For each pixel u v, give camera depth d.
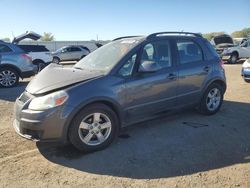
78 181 3.99
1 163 4.50
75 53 29.80
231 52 22.72
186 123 6.16
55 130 4.50
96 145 4.82
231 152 4.80
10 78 11.41
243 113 6.92
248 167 4.30
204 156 4.66
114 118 4.98
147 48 5.48
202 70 6.28
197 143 5.16
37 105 4.51
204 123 6.17
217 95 6.76
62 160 4.59
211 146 5.03
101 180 4.01
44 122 4.44
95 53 5.94
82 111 4.63
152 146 5.04
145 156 4.68
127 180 4.00
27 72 11.70
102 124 4.88
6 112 7.27
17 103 4.89
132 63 5.23
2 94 9.78
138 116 5.36
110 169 4.30
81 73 5.06
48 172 4.23
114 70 5.04
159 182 3.94
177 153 4.77
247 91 9.54
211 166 4.34
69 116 4.52
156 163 4.45
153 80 5.41
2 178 4.08
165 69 5.68
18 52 11.59
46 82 4.85
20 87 11.34
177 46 5.99
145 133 5.62
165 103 5.70
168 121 6.29
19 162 4.53
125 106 5.10
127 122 5.23
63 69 5.41
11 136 5.54
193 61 6.21
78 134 4.64
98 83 4.80
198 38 6.52
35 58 19.19
